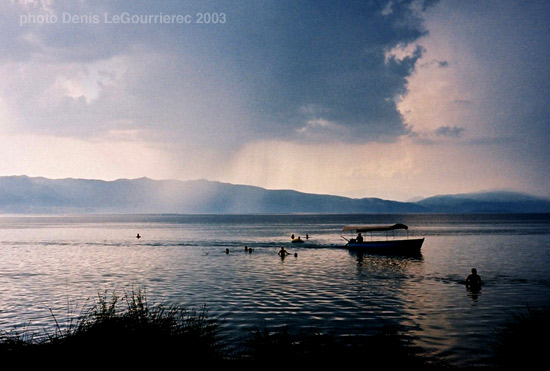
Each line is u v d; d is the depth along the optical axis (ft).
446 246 220.64
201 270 132.16
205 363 32.24
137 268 137.80
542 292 88.38
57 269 135.95
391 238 305.94
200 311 71.26
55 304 79.25
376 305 76.07
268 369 32.60
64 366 30.07
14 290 96.07
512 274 116.57
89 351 31.40
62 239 308.19
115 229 496.64
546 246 215.92
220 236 339.57
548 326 39.40
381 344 38.09
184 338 34.06
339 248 218.18
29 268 138.62
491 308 72.54
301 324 61.77
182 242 269.85
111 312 37.22
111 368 29.86
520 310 70.69
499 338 50.29
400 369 34.32
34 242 275.39
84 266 144.15
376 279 110.42
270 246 234.38
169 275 120.57
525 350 38.29
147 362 30.58
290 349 36.35
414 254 181.27
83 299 84.48
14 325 62.80
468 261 151.53
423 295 86.02
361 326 60.34
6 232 426.51
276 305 76.74
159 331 33.83
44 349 32.32
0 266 144.46
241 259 166.81
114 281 109.60
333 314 68.69
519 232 359.25
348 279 111.14
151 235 360.28
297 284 103.04
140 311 36.86
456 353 46.19
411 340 52.54
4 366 30.19
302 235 350.23
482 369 39.40
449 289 93.40
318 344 37.99
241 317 66.69
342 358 34.88
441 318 65.16
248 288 97.19
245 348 46.42
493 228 447.01
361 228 202.69
